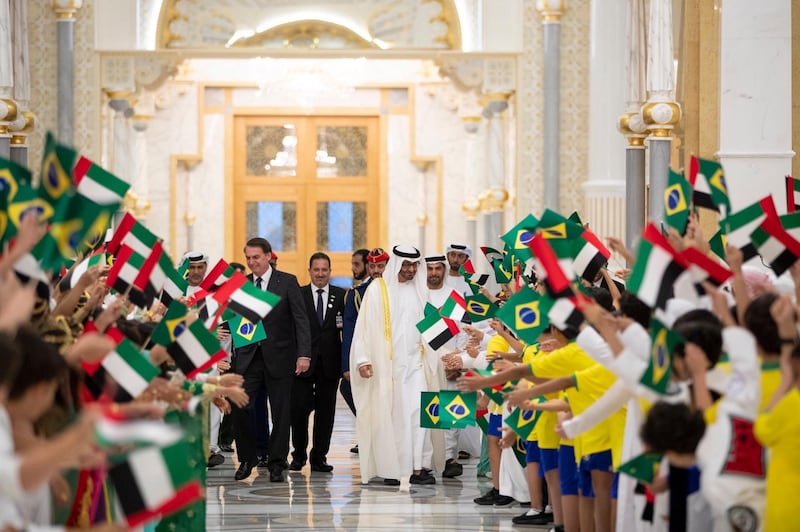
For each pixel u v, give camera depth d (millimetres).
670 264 6418
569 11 19578
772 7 13492
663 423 6141
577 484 9203
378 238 26234
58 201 5992
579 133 19609
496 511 11570
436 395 11562
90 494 6379
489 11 19844
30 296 5117
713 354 6418
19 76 16953
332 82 25688
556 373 8453
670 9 14242
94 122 19375
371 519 11102
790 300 6199
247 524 10852
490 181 22281
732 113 13555
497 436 11906
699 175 8352
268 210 26203
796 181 9602
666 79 14242
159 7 20234
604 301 8844
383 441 13102
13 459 4473
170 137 25594
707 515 6539
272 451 13352
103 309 8320
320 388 14211
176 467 4734
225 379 8711
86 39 19422
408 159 26062
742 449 5992
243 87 25797
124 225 8117
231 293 8719
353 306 13977
